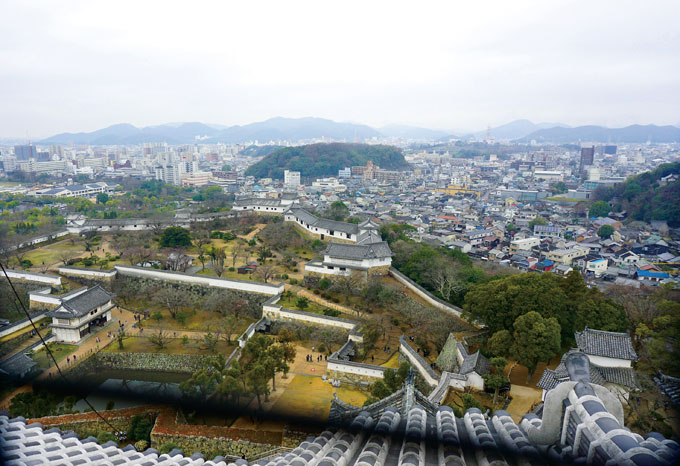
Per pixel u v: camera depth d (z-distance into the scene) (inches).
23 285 3078.2
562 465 549.0
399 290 2706.7
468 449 633.6
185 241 3639.3
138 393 1974.7
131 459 910.4
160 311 2869.1
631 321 2127.2
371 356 2175.2
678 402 1483.8
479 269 2810.0
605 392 634.8
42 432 927.7
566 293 2092.8
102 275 3122.5
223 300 2770.7
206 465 935.7
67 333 2480.3
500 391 1679.4
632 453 474.6
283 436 1536.7
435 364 2048.5
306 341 2460.6
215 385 1803.6
